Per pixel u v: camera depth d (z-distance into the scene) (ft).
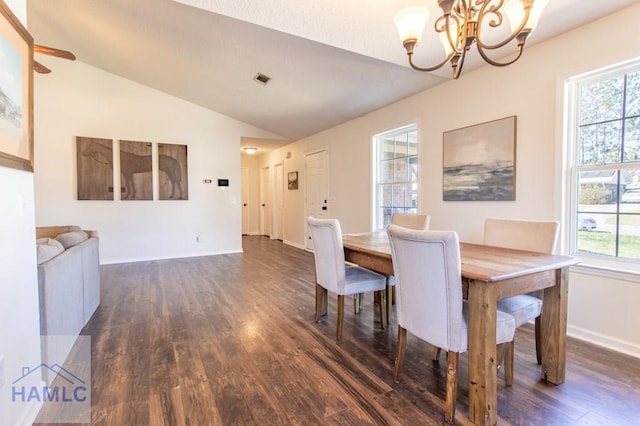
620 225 7.39
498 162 9.57
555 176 8.27
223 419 5.09
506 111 9.35
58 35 13.28
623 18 6.95
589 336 7.75
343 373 6.44
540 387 5.91
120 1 10.00
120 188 17.15
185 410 5.31
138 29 11.49
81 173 16.21
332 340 7.96
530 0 4.56
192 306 10.44
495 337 4.91
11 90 4.55
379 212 15.14
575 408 5.31
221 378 6.26
